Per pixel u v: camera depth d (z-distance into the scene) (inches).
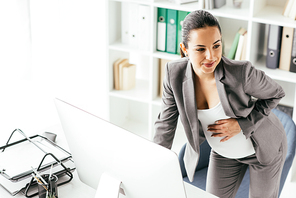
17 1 161.8
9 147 68.4
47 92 165.5
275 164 75.2
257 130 70.6
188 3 119.3
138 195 51.8
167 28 122.8
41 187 58.7
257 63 118.1
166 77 67.7
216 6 114.3
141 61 144.1
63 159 65.1
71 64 167.0
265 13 110.8
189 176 79.8
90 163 56.7
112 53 134.5
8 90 167.2
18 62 171.8
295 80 106.7
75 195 62.0
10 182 62.2
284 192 113.4
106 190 53.4
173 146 136.7
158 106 145.6
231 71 62.4
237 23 122.4
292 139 81.6
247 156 75.7
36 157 65.6
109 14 128.3
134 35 128.0
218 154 80.8
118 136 50.1
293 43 108.4
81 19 156.3
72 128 56.6
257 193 78.8
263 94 66.3
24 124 144.7
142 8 122.1
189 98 65.9
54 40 167.2
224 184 82.6
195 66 60.6
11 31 166.9
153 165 47.5
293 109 112.8
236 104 65.6
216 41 57.9
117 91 137.6
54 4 160.2
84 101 158.1
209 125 70.6
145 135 143.0
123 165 51.0
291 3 105.1
